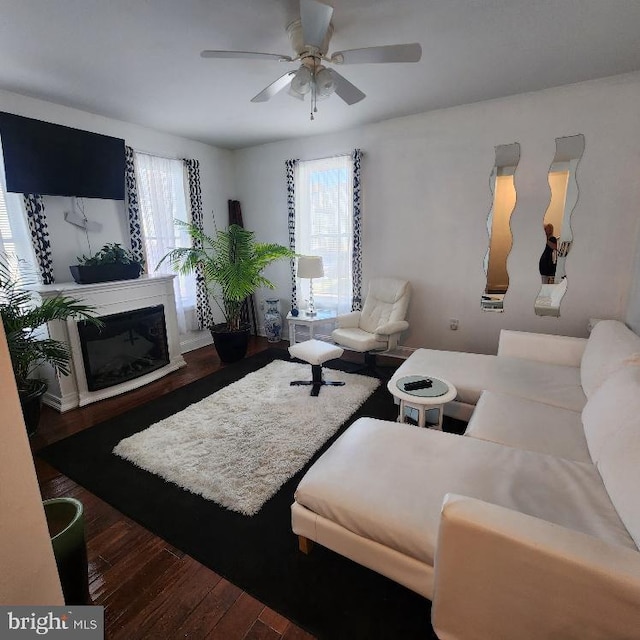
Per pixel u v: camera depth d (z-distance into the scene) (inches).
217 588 56.0
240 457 87.7
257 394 123.1
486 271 137.7
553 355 104.3
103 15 71.4
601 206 114.9
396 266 156.2
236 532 66.6
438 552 40.7
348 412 109.3
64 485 80.2
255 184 185.9
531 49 88.3
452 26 77.5
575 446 64.7
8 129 102.3
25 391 97.7
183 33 78.6
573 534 36.1
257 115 133.0
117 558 61.7
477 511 38.8
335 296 172.2
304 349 123.4
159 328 141.8
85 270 117.3
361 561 51.9
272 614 52.0
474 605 39.7
